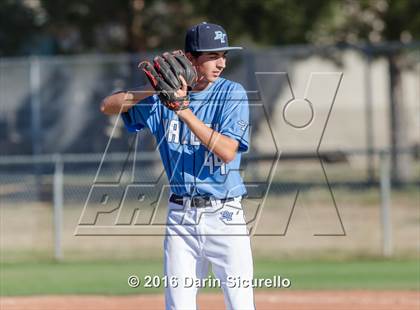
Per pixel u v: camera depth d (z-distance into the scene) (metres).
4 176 54.84
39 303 31.73
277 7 60.47
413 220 50.84
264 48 64.19
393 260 41.78
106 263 41.94
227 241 17.59
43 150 58.84
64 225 48.62
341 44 59.22
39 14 67.44
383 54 64.50
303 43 64.12
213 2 60.94
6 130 59.25
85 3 65.56
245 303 17.67
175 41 67.56
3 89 59.38
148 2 64.94
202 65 17.64
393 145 64.31
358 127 70.94
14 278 37.88
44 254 44.06
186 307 17.86
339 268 39.56
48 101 59.25
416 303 30.81
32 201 54.84
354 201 55.66
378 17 67.31
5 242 46.34
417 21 65.56
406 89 74.88
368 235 46.88
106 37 71.19
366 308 29.94
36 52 74.56
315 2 61.47
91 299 32.50
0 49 66.94
